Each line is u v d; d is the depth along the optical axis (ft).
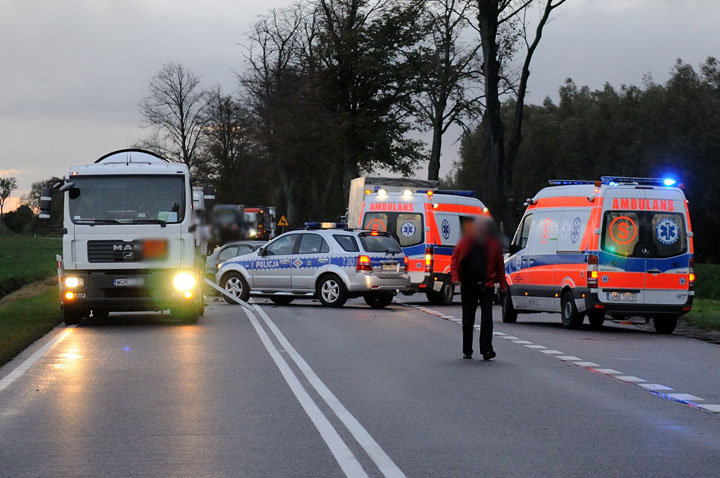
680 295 118.32
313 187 481.87
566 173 525.75
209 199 120.57
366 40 386.32
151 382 69.87
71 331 111.55
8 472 41.60
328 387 67.67
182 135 478.59
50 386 67.87
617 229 117.91
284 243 160.45
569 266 121.90
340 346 95.61
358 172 420.77
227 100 481.05
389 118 397.39
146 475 40.96
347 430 51.67
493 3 246.06
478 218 85.92
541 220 128.88
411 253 168.25
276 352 89.86
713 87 447.42
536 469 42.47
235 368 78.02
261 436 49.83
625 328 127.75
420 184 229.25
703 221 442.50
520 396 64.34
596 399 63.41
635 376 75.56
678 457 45.27
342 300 154.71
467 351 86.74
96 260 116.78
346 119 394.32
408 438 49.49
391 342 100.01
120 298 116.88
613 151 501.56
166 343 97.86
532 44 252.42
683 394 66.08
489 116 250.37
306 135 401.49
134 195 117.50
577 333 116.06
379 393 65.05
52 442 48.24
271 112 423.23
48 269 318.45
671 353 93.97
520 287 131.03
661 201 119.03
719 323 127.75
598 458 44.93
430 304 172.14
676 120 446.60
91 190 117.29
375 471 41.88
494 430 51.98
